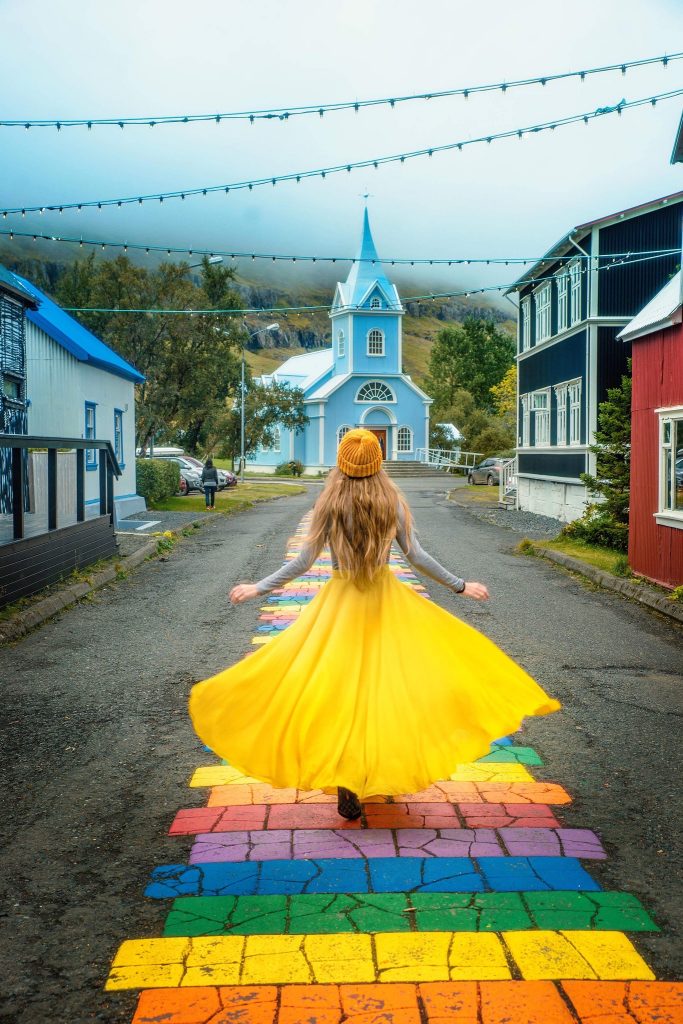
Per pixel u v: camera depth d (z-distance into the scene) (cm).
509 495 3216
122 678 730
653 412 1282
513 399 7394
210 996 297
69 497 1553
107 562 1422
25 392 1805
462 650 409
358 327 6294
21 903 365
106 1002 296
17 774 519
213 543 1842
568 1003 292
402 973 308
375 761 377
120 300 3878
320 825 436
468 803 466
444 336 10094
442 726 388
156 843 420
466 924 340
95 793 488
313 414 6353
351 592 410
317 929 337
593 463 2289
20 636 896
